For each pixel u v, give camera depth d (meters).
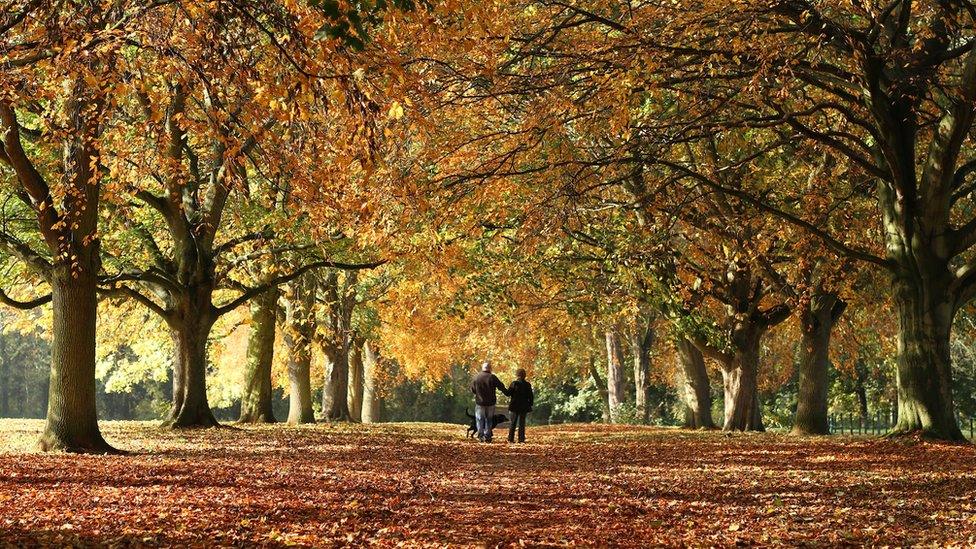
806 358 26.27
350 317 36.47
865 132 21.52
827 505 10.76
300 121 10.45
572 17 16.88
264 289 25.42
